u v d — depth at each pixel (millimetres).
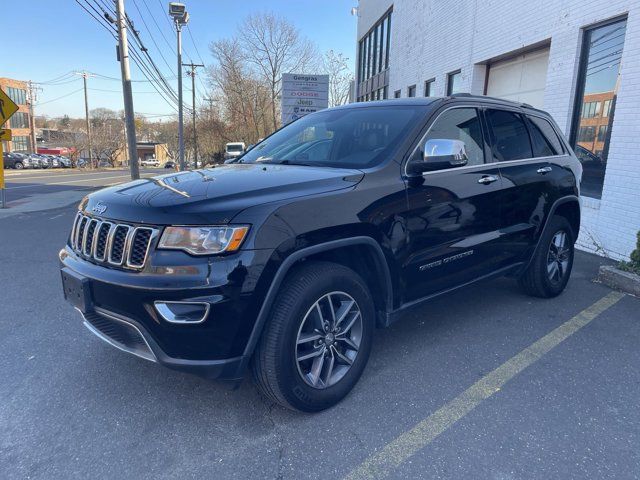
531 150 4320
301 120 4441
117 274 2531
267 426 2717
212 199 2535
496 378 3240
